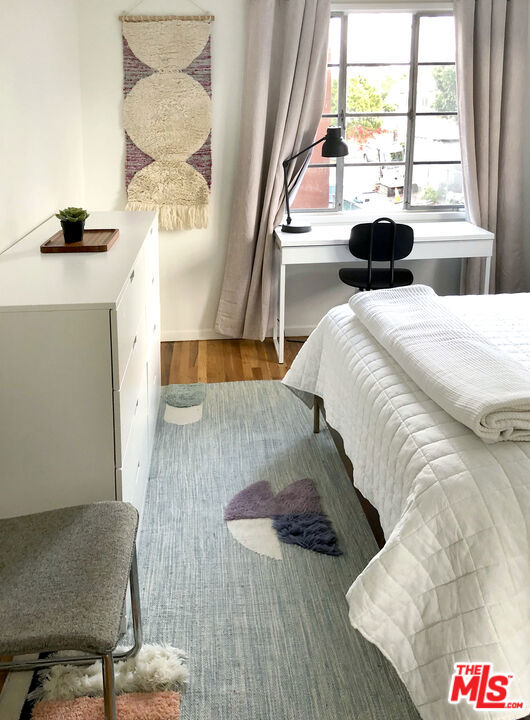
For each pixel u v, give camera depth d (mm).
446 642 1713
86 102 4422
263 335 4738
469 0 4363
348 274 4484
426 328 2490
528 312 2953
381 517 2129
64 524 1803
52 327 1947
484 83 4484
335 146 4305
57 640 1466
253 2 4301
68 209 2684
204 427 3541
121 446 2066
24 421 2023
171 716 1874
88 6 4293
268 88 4422
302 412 3709
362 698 1947
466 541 1723
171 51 4379
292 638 2166
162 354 4629
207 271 4793
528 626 1674
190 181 4594
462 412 1917
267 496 2910
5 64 2701
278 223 4633
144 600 2330
